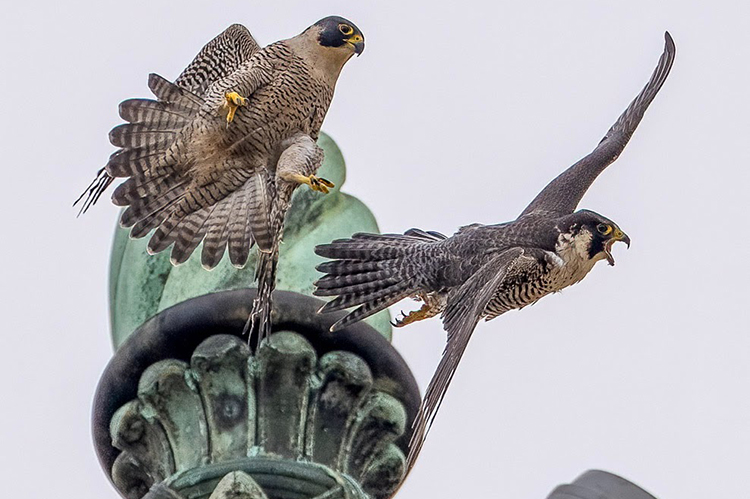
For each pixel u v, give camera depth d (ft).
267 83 52.24
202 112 51.80
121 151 51.93
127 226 52.08
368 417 56.44
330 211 58.13
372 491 56.39
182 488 55.62
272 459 55.77
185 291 56.90
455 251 54.60
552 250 55.36
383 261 54.70
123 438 56.24
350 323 54.34
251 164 52.06
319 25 53.01
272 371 56.13
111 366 56.54
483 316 56.34
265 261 52.37
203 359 55.93
